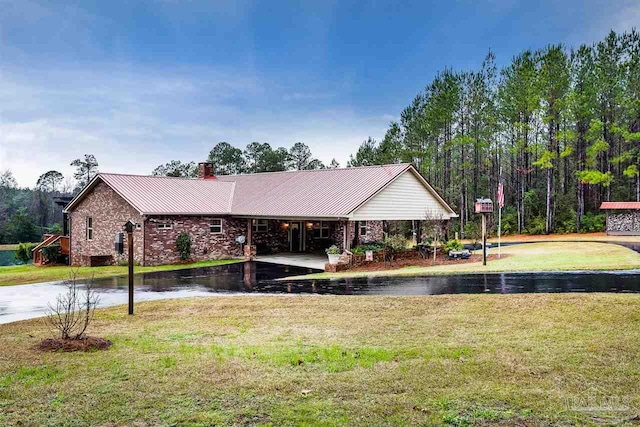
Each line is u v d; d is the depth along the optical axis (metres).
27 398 4.54
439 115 36.88
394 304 9.79
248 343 6.76
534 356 5.75
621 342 6.29
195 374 5.21
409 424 3.82
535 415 3.98
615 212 31.66
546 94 34.03
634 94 32.81
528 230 36.59
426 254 20.47
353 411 4.11
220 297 11.62
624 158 33.81
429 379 4.96
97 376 5.19
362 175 21.92
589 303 8.93
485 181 42.72
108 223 22.22
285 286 13.56
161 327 8.11
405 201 21.34
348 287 12.89
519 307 8.95
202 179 27.12
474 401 4.32
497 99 37.50
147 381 4.99
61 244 25.83
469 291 11.31
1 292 13.38
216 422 3.90
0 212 57.94
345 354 6.04
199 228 21.97
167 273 17.44
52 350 6.41
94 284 14.81
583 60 33.53
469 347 6.26
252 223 24.16
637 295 9.59
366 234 24.61
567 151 34.66
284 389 4.71
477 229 26.72
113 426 3.86
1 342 7.00
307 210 19.61
